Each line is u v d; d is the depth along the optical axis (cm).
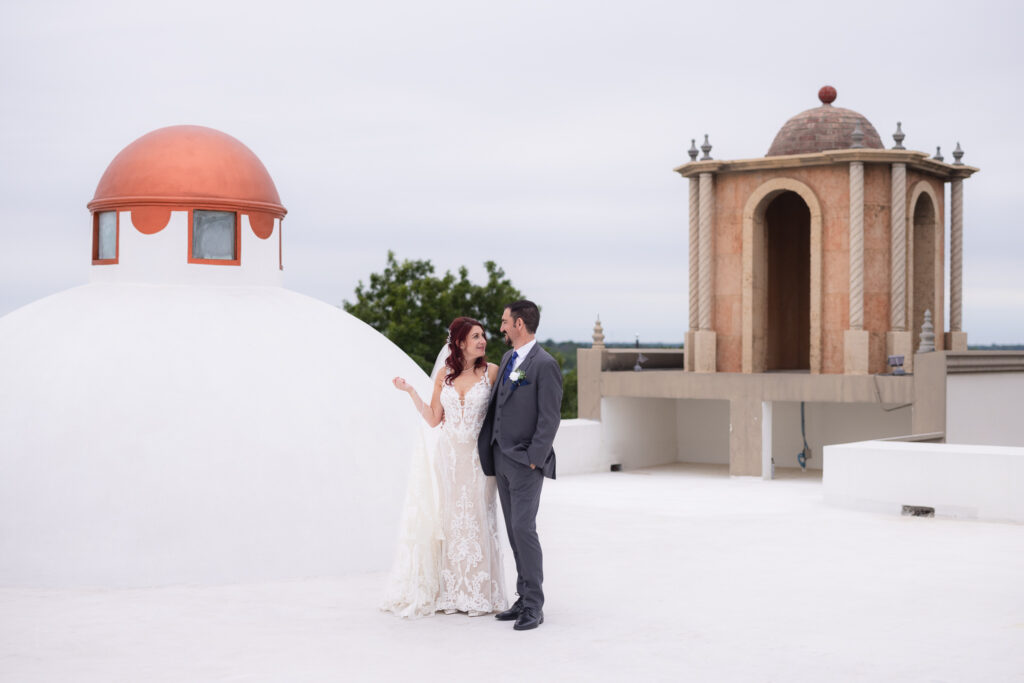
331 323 1020
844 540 1070
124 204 994
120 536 829
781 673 577
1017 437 2144
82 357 895
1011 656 616
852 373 2083
